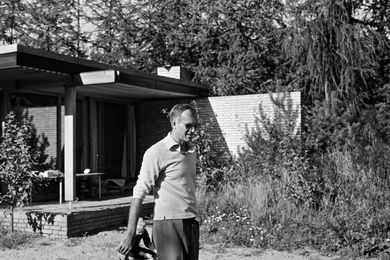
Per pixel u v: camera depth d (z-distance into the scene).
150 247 4.64
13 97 13.39
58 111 14.27
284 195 10.27
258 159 13.75
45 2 25.50
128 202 12.27
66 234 9.54
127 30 24.17
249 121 15.27
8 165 9.64
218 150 15.50
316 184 10.15
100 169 15.67
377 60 16.38
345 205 9.40
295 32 15.57
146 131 16.98
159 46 23.64
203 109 16.03
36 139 13.56
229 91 19.91
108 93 15.05
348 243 8.19
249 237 8.88
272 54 21.03
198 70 21.03
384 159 10.76
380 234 8.26
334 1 14.94
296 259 7.79
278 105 14.69
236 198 10.65
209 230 9.41
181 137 4.43
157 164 4.36
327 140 13.21
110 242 9.16
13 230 9.83
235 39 21.28
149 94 15.45
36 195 12.87
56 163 14.02
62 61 11.30
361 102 15.53
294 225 9.07
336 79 15.66
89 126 15.46
